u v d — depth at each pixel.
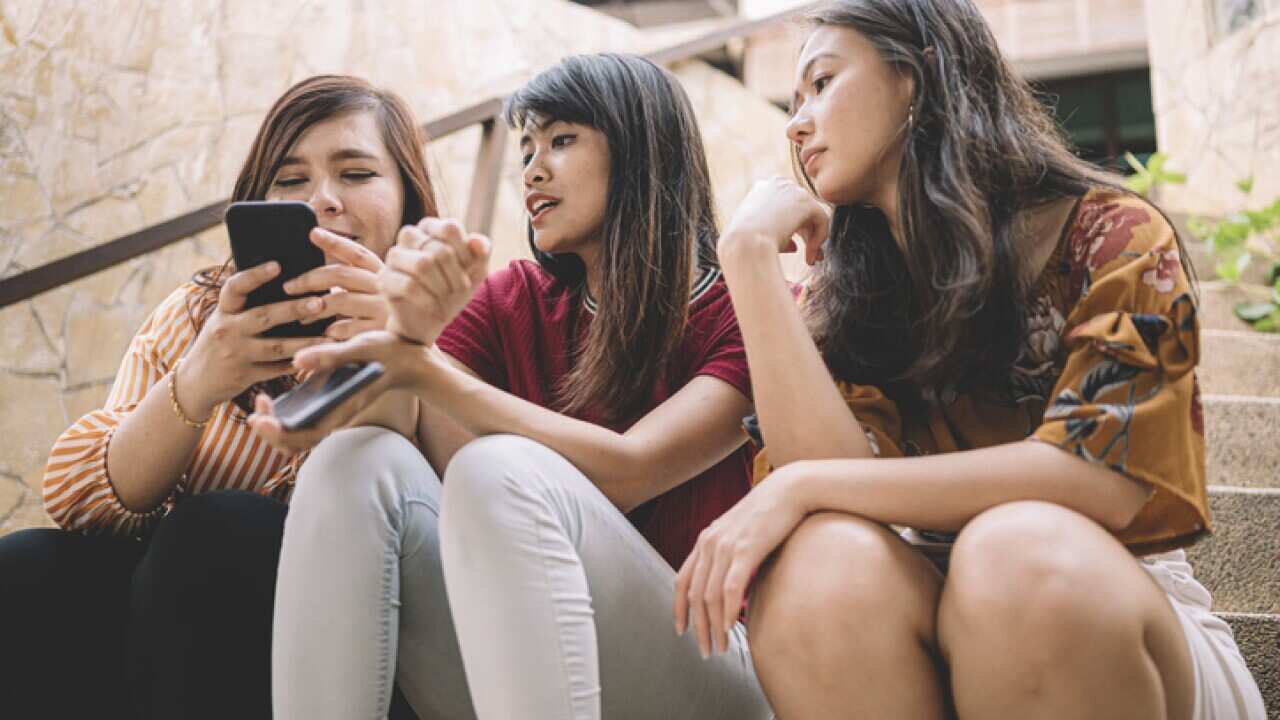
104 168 2.96
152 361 1.35
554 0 4.09
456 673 1.09
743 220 1.08
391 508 1.03
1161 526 0.93
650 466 1.13
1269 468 2.02
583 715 0.95
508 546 0.96
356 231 1.31
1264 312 2.61
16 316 2.63
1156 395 0.92
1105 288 0.97
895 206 1.11
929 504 0.92
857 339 1.14
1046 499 0.90
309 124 1.31
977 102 1.07
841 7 1.11
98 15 3.03
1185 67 3.56
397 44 3.61
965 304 1.00
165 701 1.07
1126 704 0.78
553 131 1.33
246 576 1.10
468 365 1.33
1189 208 3.31
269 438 0.90
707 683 1.12
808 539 0.91
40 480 2.61
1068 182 1.06
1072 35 5.96
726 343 1.26
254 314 1.10
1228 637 1.01
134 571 1.19
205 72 3.22
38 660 1.16
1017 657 0.79
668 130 1.35
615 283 1.27
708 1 5.93
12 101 2.82
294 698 0.99
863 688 0.86
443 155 3.60
